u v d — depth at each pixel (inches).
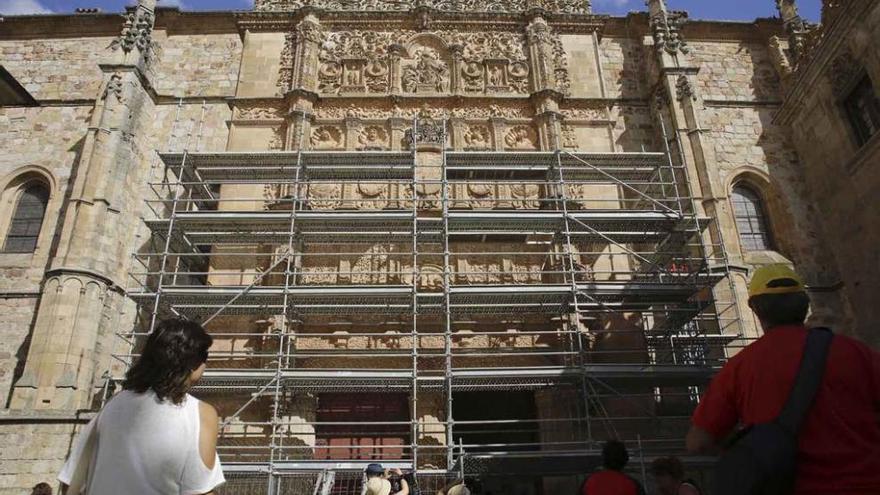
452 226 836.0
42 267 1000.9
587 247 935.0
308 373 719.7
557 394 827.4
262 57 1112.2
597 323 879.1
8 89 497.0
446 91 1079.6
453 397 1003.9
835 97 979.3
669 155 943.0
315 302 818.8
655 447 746.2
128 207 992.9
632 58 1184.8
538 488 818.2
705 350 813.9
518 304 801.6
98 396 868.0
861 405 130.1
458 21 1140.5
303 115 1013.8
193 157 882.1
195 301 810.2
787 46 1213.7
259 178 938.7
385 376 719.7
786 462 121.7
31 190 1098.1
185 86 1163.3
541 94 1045.8
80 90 1171.3
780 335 142.6
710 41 1248.8
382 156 883.4
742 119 1162.0
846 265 993.5
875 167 905.5
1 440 771.4
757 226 1093.1
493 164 912.3
